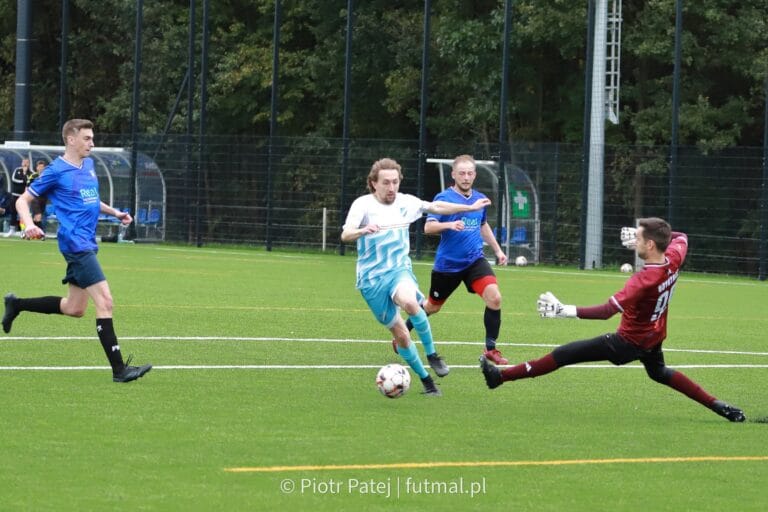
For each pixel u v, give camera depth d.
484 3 104.00
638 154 82.44
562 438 22.41
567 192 83.19
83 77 121.88
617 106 81.19
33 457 19.75
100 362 30.67
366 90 110.88
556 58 102.62
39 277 56.38
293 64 113.75
